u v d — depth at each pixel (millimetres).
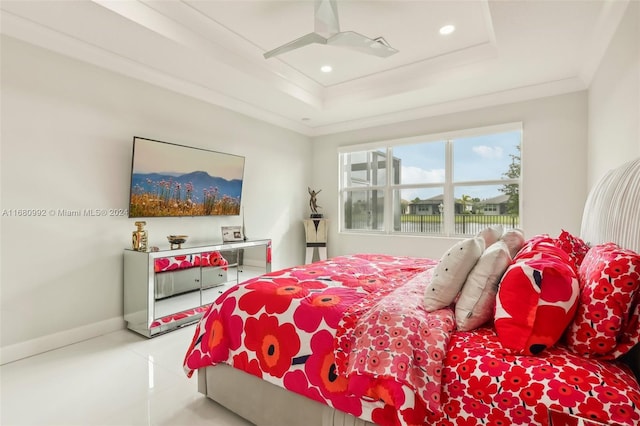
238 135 4281
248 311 1693
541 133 3680
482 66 3250
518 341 1104
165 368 2252
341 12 2623
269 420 1572
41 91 2514
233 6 2549
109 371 2201
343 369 1297
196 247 3240
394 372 1124
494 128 3943
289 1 2492
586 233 2287
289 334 1519
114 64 2914
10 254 2369
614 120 2355
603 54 2625
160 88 3346
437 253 4398
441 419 1103
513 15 2305
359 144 5098
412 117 4539
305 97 4145
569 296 1071
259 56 3334
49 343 2537
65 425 1623
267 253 4121
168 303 2945
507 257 1358
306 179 5527
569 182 3527
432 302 1430
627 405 873
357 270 2291
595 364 1023
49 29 2441
